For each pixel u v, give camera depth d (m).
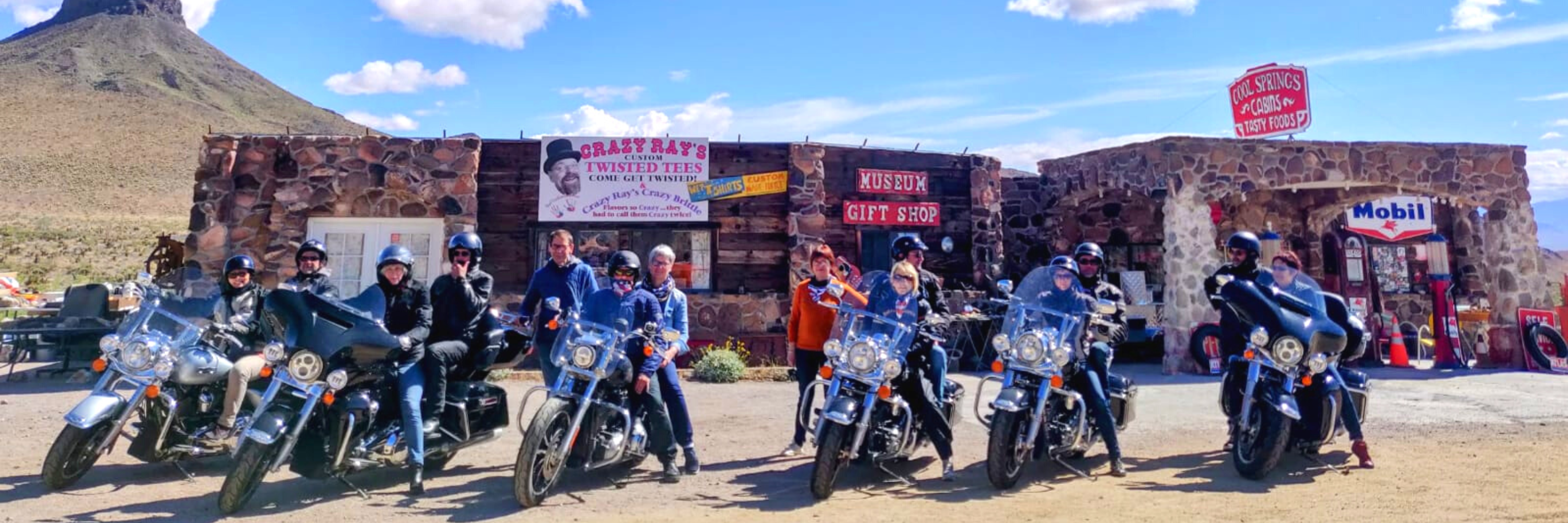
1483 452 7.01
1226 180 13.82
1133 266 17.42
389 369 5.59
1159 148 14.05
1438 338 14.20
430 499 5.53
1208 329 8.66
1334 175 14.10
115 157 90.88
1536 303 14.45
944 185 15.34
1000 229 15.55
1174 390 11.03
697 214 14.06
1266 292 6.19
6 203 68.00
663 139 14.08
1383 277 18.17
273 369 5.37
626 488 5.88
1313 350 5.99
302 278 6.06
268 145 13.29
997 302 6.34
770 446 7.47
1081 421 6.00
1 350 13.54
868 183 14.80
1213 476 6.25
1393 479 6.04
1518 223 14.65
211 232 12.93
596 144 13.95
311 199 13.22
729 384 11.73
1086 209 17.44
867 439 5.79
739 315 13.98
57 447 5.49
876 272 6.32
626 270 5.75
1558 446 7.22
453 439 5.95
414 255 13.48
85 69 153.50
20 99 115.62
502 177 13.86
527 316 6.47
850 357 5.55
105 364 5.64
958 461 6.81
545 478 5.41
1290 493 5.68
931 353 6.21
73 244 46.31
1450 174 14.54
